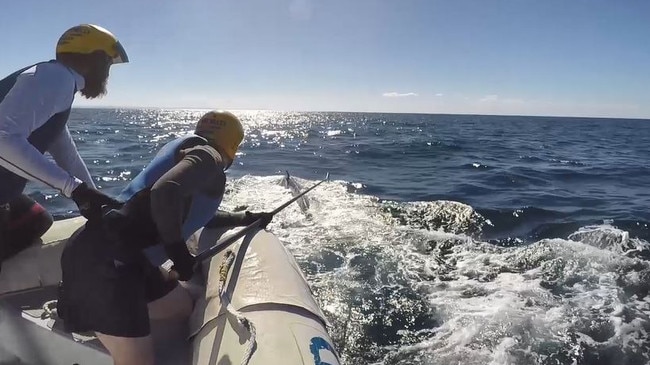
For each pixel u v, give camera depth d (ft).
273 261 8.26
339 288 17.26
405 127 171.22
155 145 66.85
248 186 31.19
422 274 18.70
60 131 7.18
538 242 22.54
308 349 6.50
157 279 7.89
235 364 6.28
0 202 7.30
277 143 78.02
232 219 9.54
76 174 8.87
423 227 24.30
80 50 6.92
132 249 6.75
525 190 36.45
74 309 6.93
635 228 25.64
